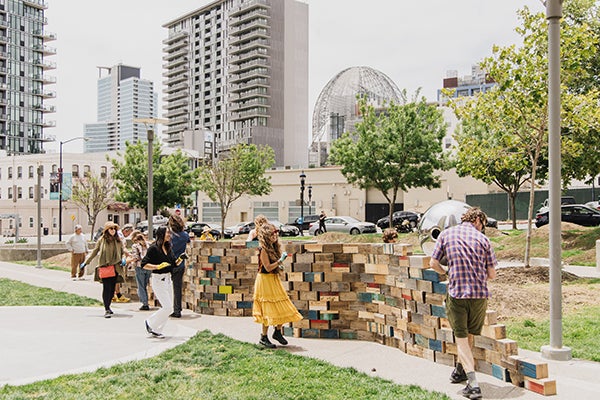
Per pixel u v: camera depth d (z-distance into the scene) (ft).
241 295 33.99
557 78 23.40
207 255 34.88
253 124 390.21
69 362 22.97
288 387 18.85
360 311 27.12
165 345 25.80
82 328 30.55
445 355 21.97
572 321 29.25
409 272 23.88
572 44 44.88
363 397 17.78
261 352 24.04
